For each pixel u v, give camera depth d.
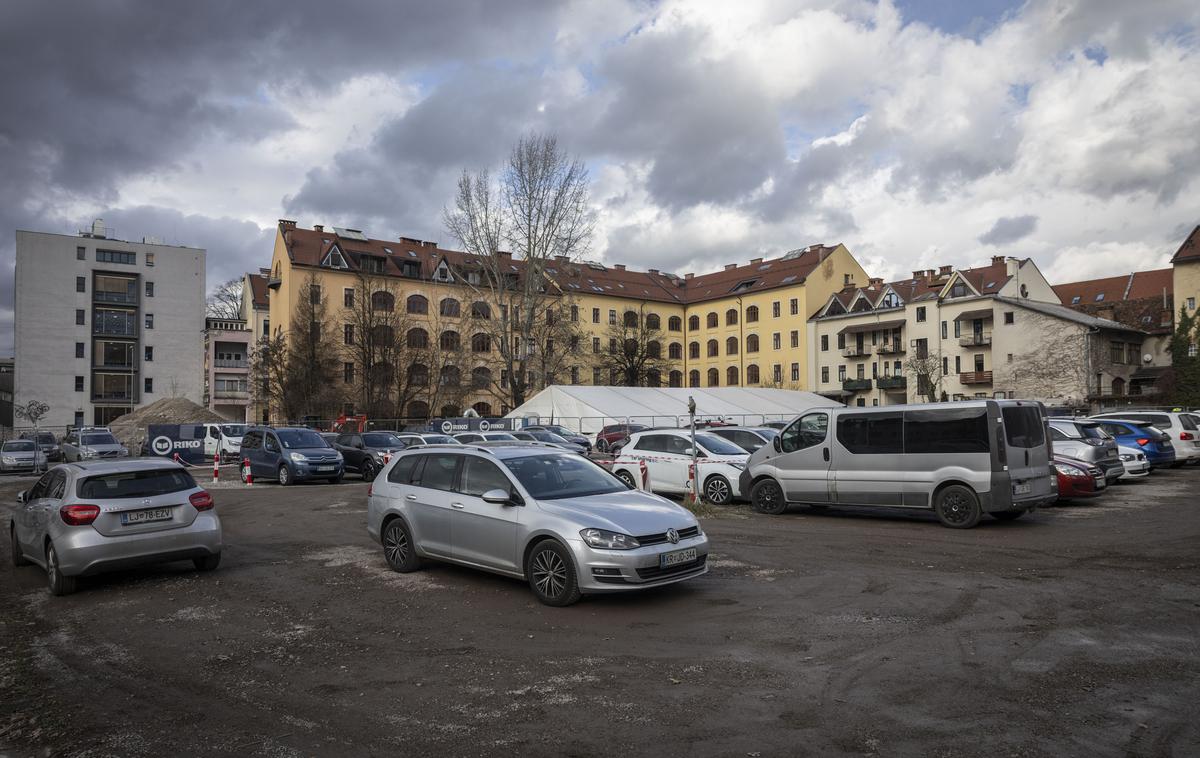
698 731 4.26
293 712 4.69
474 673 5.36
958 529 11.59
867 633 6.14
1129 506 14.01
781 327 76.88
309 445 22.73
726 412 48.62
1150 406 50.31
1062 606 6.88
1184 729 4.14
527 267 49.19
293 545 11.09
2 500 18.62
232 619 7.00
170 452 31.36
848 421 12.81
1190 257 55.59
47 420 66.56
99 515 8.09
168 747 4.20
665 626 6.48
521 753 4.03
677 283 93.81
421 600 7.56
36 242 67.19
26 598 8.07
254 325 71.88
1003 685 4.88
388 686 5.13
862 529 11.83
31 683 5.33
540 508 7.45
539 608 7.16
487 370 69.88
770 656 5.60
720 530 11.89
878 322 68.25
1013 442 11.66
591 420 42.72
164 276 72.25
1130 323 63.22
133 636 6.50
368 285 63.81
